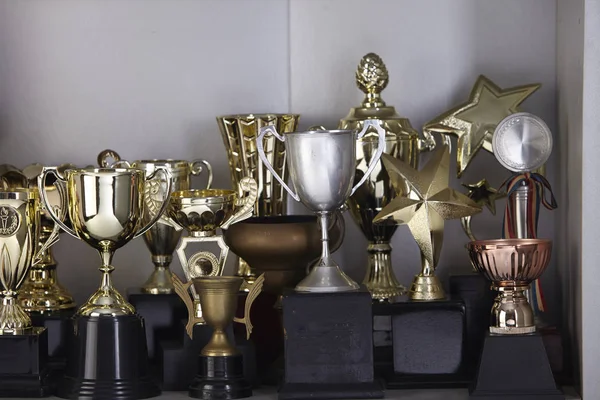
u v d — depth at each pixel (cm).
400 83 260
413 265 261
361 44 262
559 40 248
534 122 228
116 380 208
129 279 263
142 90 263
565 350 233
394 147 234
